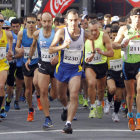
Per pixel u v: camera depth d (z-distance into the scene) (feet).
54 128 59.31
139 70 56.85
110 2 203.00
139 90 55.77
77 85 51.65
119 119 69.51
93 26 62.23
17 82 83.20
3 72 64.80
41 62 58.65
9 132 55.62
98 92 68.95
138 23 56.65
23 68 67.10
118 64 69.87
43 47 58.70
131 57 57.57
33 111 67.31
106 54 60.29
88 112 79.66
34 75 65.67
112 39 74.38
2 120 67.92
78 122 65.87
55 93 63.36
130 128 56.70
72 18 50.83
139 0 123.34
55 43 51.85
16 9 280.10
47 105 58.29
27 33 68.18
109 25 94.94
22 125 62.39
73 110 50.34
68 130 49.19
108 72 70.85
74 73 53.16
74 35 52.11
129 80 58.13
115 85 69.10
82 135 53.26
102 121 67.72
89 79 64.85
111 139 50.39
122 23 92.63
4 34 64.75
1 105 69.56
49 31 59.06
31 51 62.64
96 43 63.41
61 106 89.35
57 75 54.80
